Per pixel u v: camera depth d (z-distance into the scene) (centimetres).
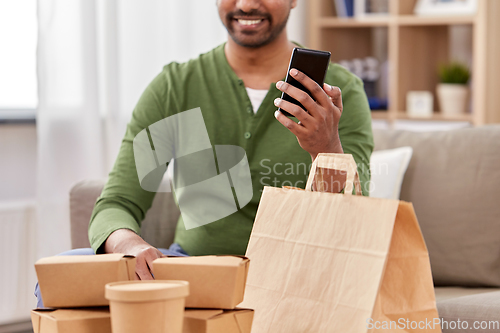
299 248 85
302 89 110
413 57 315
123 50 257
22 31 253
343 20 315
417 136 172
